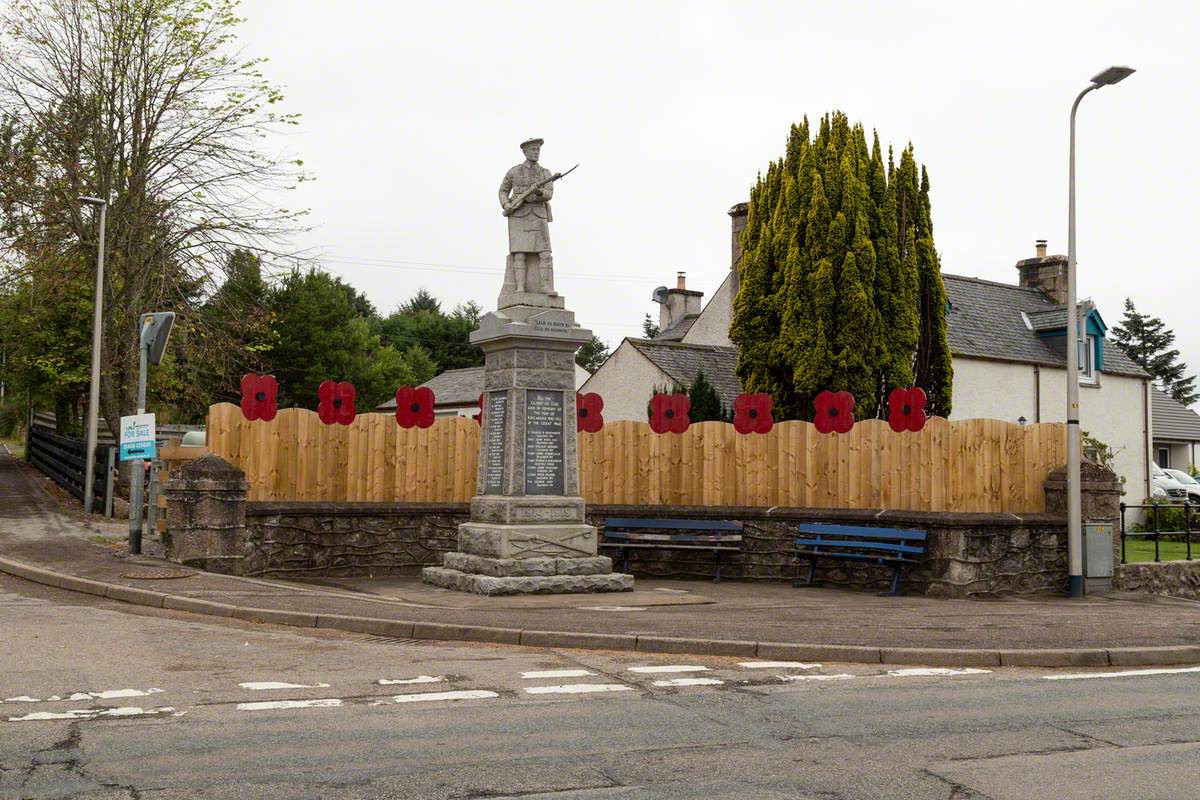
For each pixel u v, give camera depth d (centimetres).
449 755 635
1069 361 1641
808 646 1015
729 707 784
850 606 1407
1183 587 1775
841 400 1747
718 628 1125
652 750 654
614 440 1825
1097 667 1002
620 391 3200
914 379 2584
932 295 2586
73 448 2773
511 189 1566
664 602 1388
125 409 2714
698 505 1812
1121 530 1712
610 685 860
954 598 1544
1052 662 1002
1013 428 1683
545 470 1500
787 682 891
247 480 1580
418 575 1700
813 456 1764
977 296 3428
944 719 751
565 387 1523
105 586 1302
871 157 2534
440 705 773
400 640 1071
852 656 1008
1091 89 1648
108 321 2695
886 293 2473
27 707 738
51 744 644
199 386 3416
